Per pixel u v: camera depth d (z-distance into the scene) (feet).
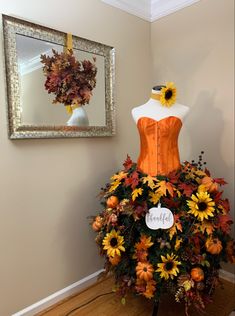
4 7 4.52
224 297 5.55
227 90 5.87
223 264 6.28
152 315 4.84
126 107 6.81
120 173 5.14
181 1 6.49
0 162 4.61
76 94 5.54
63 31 5.36
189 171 4.91
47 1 5.08
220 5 5.83
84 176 5.97
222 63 5.90
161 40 7.11
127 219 4.51
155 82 7.38
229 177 5.99
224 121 5.97
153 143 4.89
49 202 5.37
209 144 6.28
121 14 6.50
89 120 5.85
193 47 6.41
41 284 5.37
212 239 4.27
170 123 4.80
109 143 6.47
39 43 4.94
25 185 4.97
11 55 4.57
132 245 4.48
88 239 6.15
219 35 5.90
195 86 6.45
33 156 5.04
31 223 5.12
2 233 4.74
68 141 5.59
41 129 5.05
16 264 4.97
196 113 6.47
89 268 6.23
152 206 4.45
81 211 5.96
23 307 5.13
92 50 5.79
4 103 4.60
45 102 5.09
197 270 4.13
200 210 4.24
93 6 5.88
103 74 6.07
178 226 4.20
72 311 5.29
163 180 4.54
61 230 5.63
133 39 6.84
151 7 7.11
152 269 4.17
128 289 4.59
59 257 5.64
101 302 5.54
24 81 4.77
